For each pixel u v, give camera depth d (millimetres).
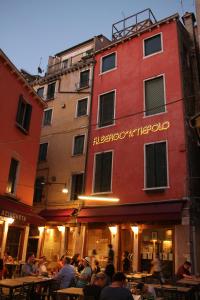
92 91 21828
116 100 20047
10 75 16547
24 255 17031
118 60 21203
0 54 15359
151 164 16969
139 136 18016
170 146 16578
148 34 20188
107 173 18656
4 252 15023
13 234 16719
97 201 18328
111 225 16953
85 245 17875
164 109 17594
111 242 16656
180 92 17281
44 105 20188
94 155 19688
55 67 28547
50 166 22422
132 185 17203
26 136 18109
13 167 16828
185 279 11219
